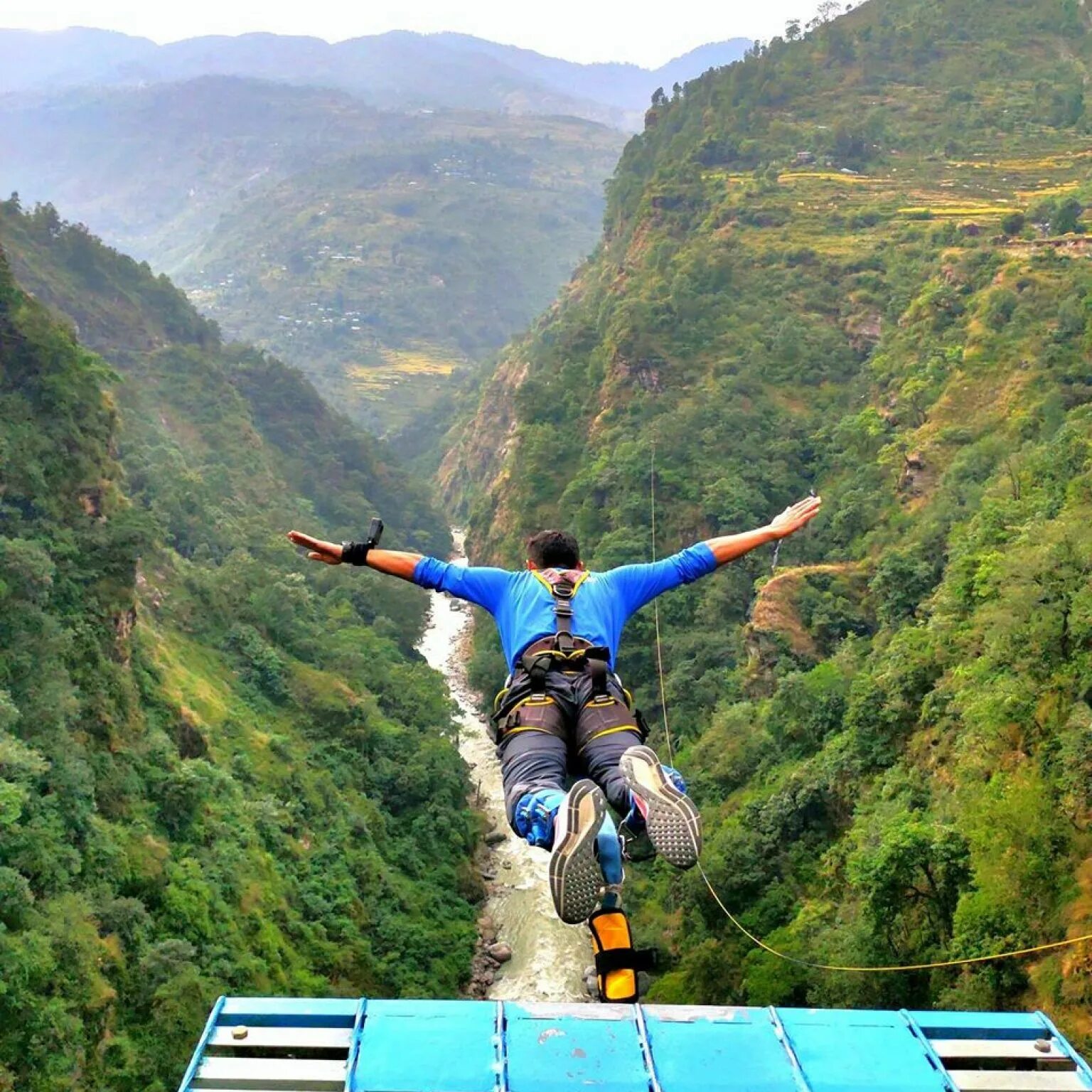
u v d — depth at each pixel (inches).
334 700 2659.9
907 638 1748.3
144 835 1676.9
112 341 4923.7
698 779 2118.6
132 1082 1310.3
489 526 4468.5
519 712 244.1
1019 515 1839.3
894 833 1286.9
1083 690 1245.1
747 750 2084.2
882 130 5142.7
